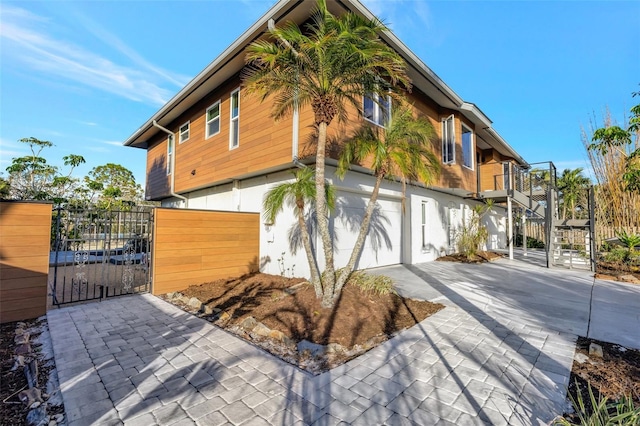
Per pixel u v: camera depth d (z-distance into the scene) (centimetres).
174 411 227
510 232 1090
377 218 860
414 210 976
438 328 402
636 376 274
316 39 446
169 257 611
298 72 451
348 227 752
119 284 713
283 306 462
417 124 520
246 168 764
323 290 507
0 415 224
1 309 438
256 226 765
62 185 1608
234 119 827
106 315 467
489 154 1525
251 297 541
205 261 661
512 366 296
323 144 465
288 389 258
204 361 312
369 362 307
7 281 445
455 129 1005
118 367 298
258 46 440
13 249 452
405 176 525
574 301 535
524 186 1321
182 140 1112
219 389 258
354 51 401
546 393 249
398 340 362
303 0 521
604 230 1064
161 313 477
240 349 341
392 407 231
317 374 284
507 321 430
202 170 967
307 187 496
